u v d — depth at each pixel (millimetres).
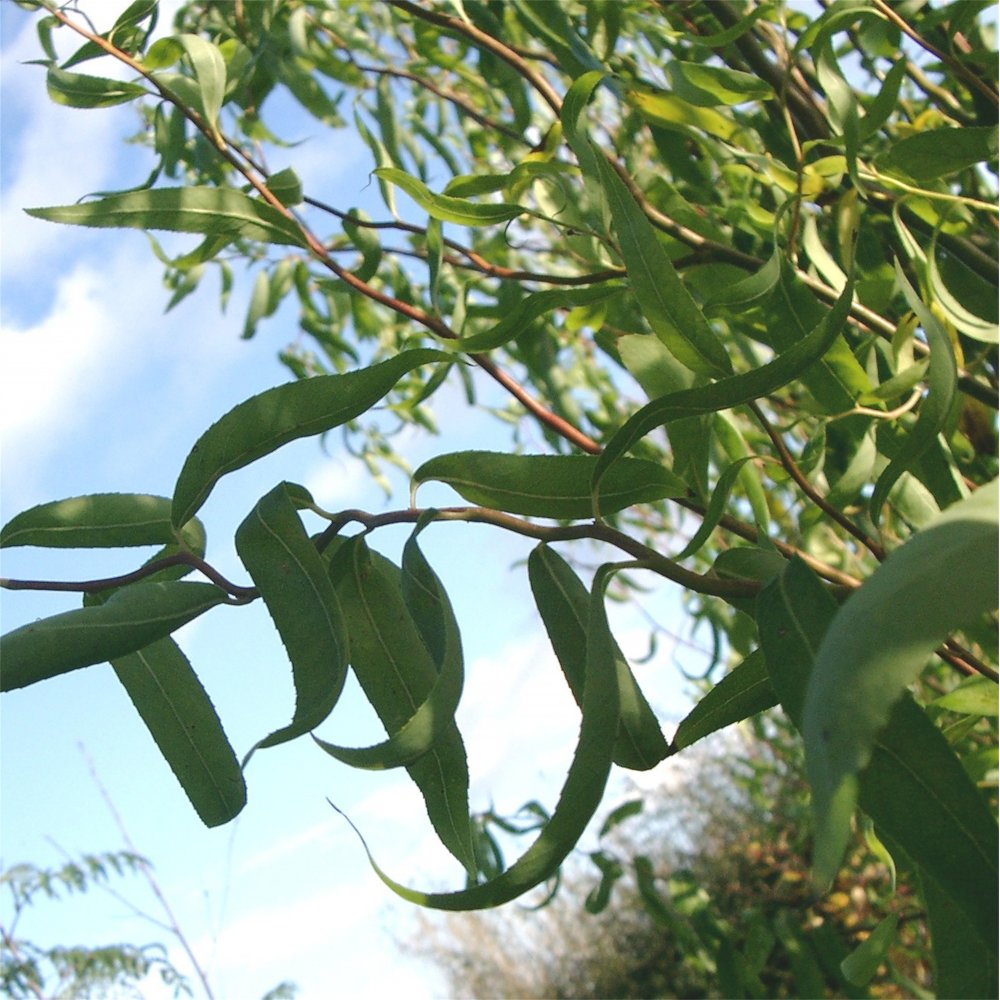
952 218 599
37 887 2014
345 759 312
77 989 2018
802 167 537
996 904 270
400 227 634
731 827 2857
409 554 354
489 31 763
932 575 245
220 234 552
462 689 325
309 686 334
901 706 281
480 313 708
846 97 513
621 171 641
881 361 627
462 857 358
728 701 366
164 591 354
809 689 248
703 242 625
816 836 236
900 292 647
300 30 785
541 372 775
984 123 640
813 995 954
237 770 376
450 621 334
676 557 396
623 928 3338
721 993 992
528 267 1112
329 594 340
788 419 978
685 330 383
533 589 377
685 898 1111
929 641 241
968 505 251
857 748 237
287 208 603
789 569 320
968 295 626
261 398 367
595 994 3396
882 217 646
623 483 377
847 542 794
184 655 383
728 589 344
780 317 542
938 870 274
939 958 291
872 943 380
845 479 533
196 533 400
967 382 592
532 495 376
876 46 615
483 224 503
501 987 3777
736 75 551
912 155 536
